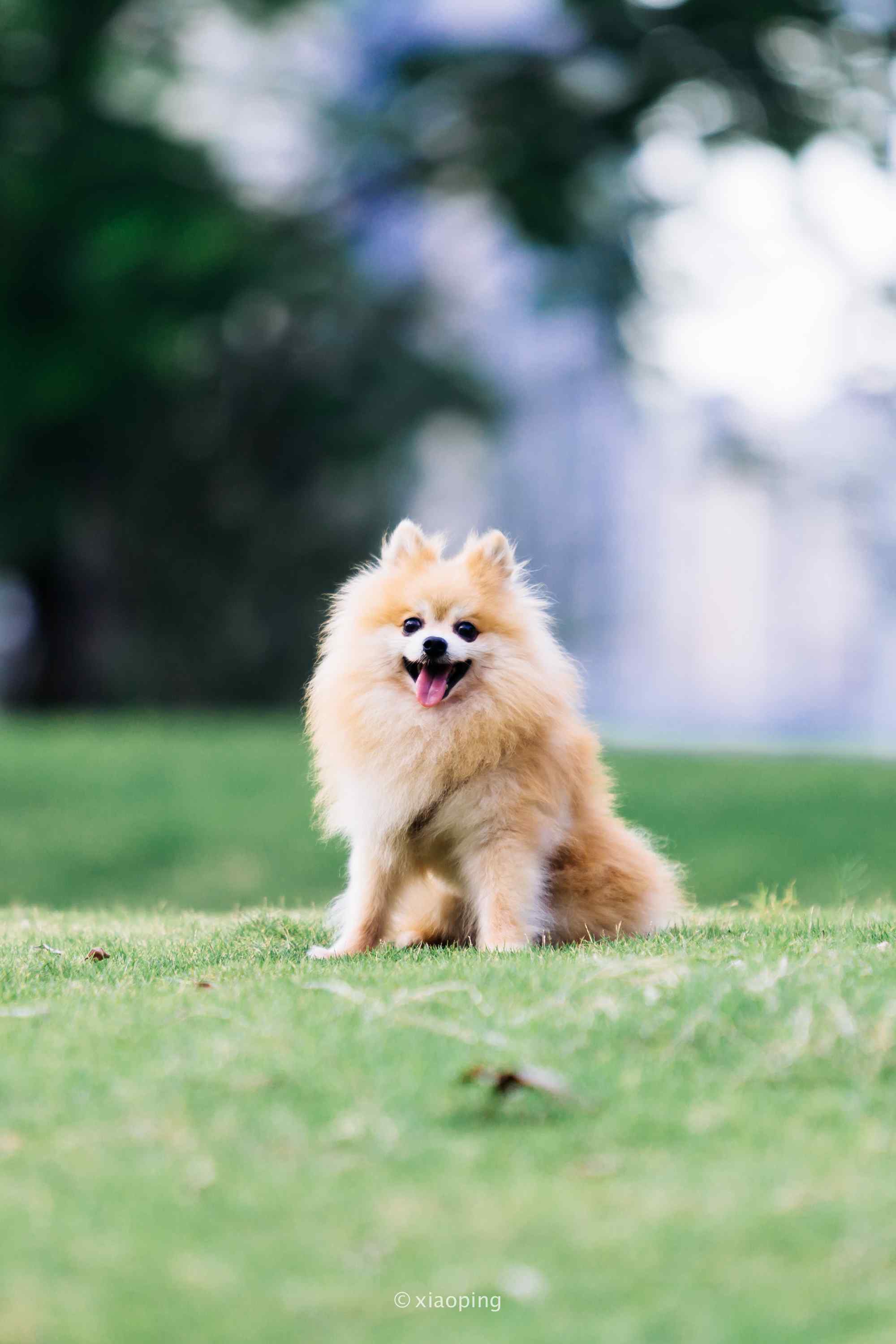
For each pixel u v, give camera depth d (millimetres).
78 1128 3414
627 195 22375
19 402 22281
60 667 28500
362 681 6316
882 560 42594
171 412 26234
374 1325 2543
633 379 28156
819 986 4344
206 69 23531
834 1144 3311
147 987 5051
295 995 4645
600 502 48250
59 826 14734
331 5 22641
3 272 21703
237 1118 3439
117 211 20781
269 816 15086
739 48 19328
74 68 21891
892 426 33906
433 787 6145
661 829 14758
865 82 19453
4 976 5367
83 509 26469
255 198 23125
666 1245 2816
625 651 62188
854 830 14562
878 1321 2551
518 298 30109
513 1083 3605
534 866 6191
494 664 6203
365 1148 3291
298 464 29938
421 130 21641
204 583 29875
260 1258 2768
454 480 43250
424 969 5039
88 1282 2666
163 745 17797
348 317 29109
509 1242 2830
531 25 20734
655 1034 4039
